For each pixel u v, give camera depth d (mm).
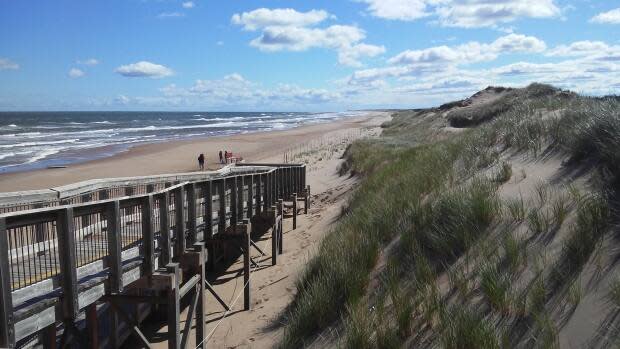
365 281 6461
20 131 76625
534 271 4941
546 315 4203
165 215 6730
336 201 18625
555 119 9688
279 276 10117
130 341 7910
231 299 9383
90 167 32625
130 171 31016
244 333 7406
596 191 5867
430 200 8203
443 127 30359
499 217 6383
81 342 5500
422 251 6562
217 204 10164
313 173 26984
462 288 5117
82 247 6559
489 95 36656
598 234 4996
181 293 6594
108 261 5594
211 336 7641
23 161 36156
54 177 28000
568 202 6027
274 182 14578
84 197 7383
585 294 4270
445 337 4504
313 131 72375
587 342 3791
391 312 5473
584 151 7273
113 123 112000
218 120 140000
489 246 5770
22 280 5309
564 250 5023
